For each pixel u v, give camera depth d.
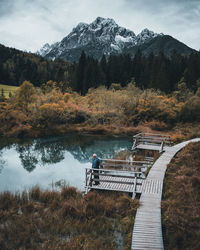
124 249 6.30
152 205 8.72
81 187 12.55
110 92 45.59
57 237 7.03
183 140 24.45
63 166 17.34
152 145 21.78
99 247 6.44
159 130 35.75
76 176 14.82
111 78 70.94
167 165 14.01
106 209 8.64
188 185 10.36
